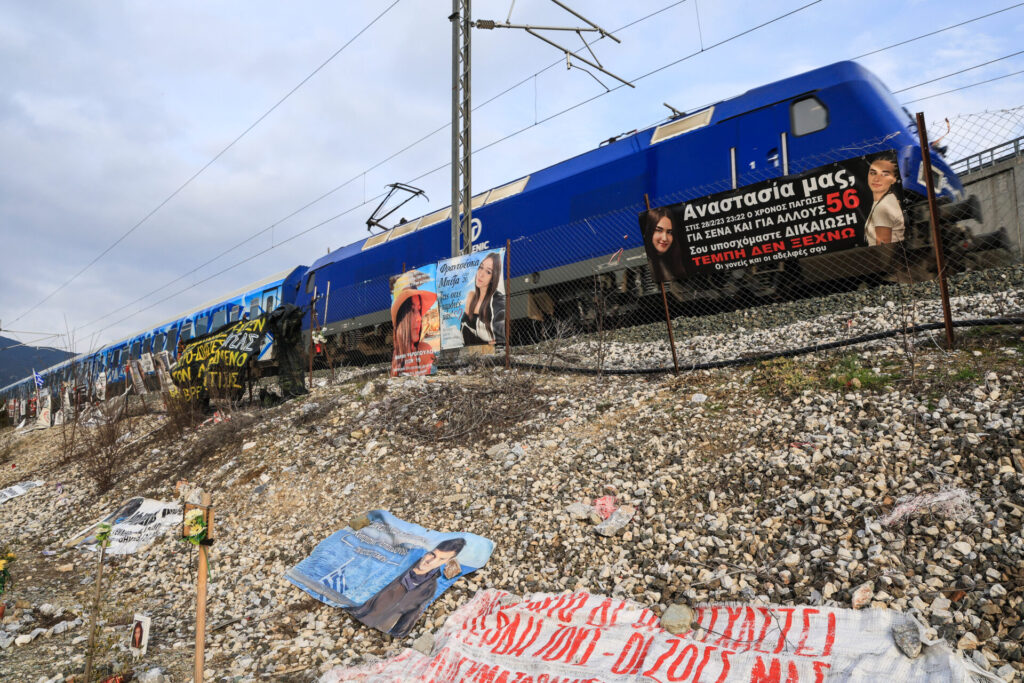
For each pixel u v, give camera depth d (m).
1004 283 7.20
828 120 8.45
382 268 15.55
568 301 11.14
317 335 13.16
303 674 4.12
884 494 4.10
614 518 4.80
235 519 7.21
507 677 3.53
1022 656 2.87
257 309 20.22
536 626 3.94
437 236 13.96
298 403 11.01
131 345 28.23
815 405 5.54
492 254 9.07
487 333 9.02
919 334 6.25
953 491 3.88
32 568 7.90
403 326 10.17
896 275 7.96
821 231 6.40
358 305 16.05
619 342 9.64
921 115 5.96
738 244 6.90
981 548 3.46
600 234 10.59
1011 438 4.15
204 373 12.59
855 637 3.16
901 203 5.98
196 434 11.47
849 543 3.83
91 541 8.16
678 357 8.18
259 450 9.04
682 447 5.58
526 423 7.27
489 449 6.82
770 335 7.98
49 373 27.30
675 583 4.03
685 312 9.91
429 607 4.68
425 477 6.74
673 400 6.68
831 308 8.20
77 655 4.72
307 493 7.25
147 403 17.59
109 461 11.52
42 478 13.17
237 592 5.73
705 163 9.59
